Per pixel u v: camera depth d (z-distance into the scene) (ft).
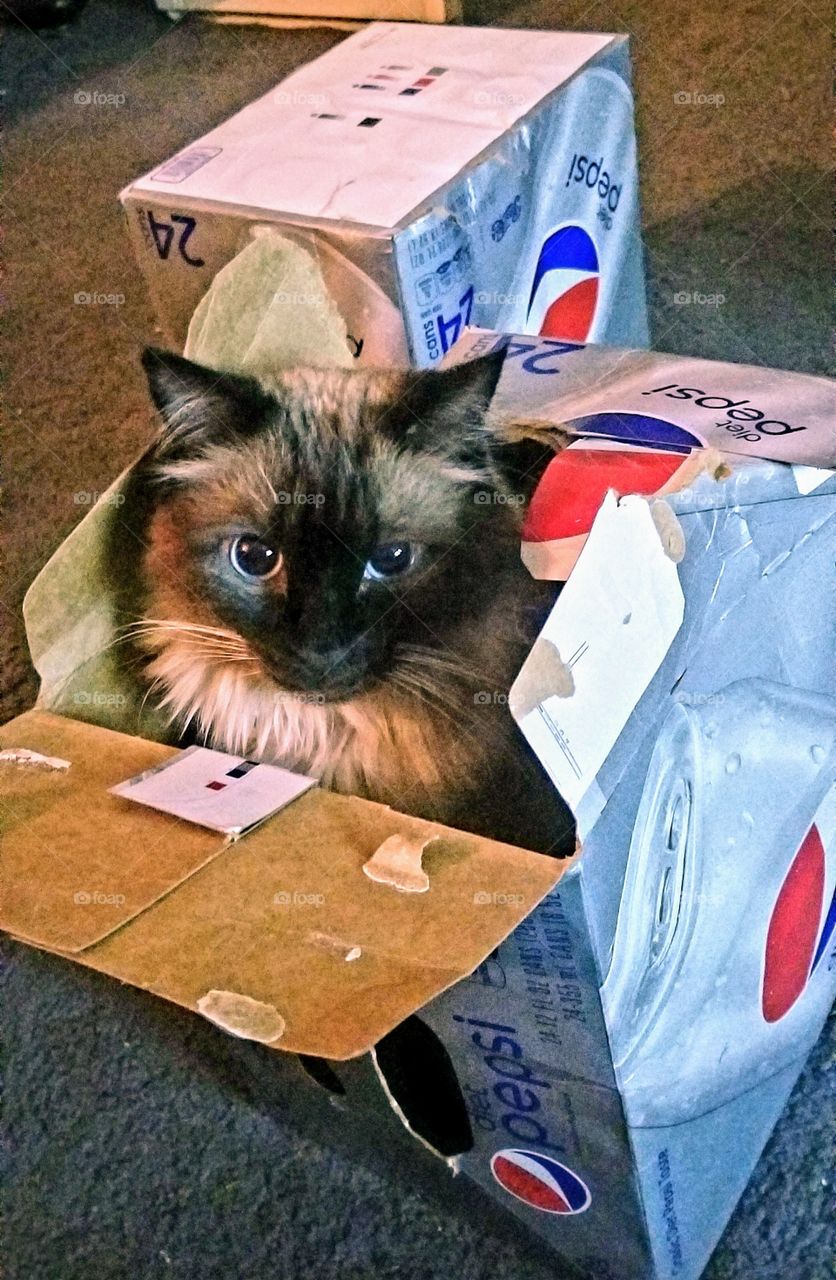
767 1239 2.65
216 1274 2.77
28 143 6.89
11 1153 3.09
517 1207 2.57
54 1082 3.24
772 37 6.39
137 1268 2.81
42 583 2.27
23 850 1.89
